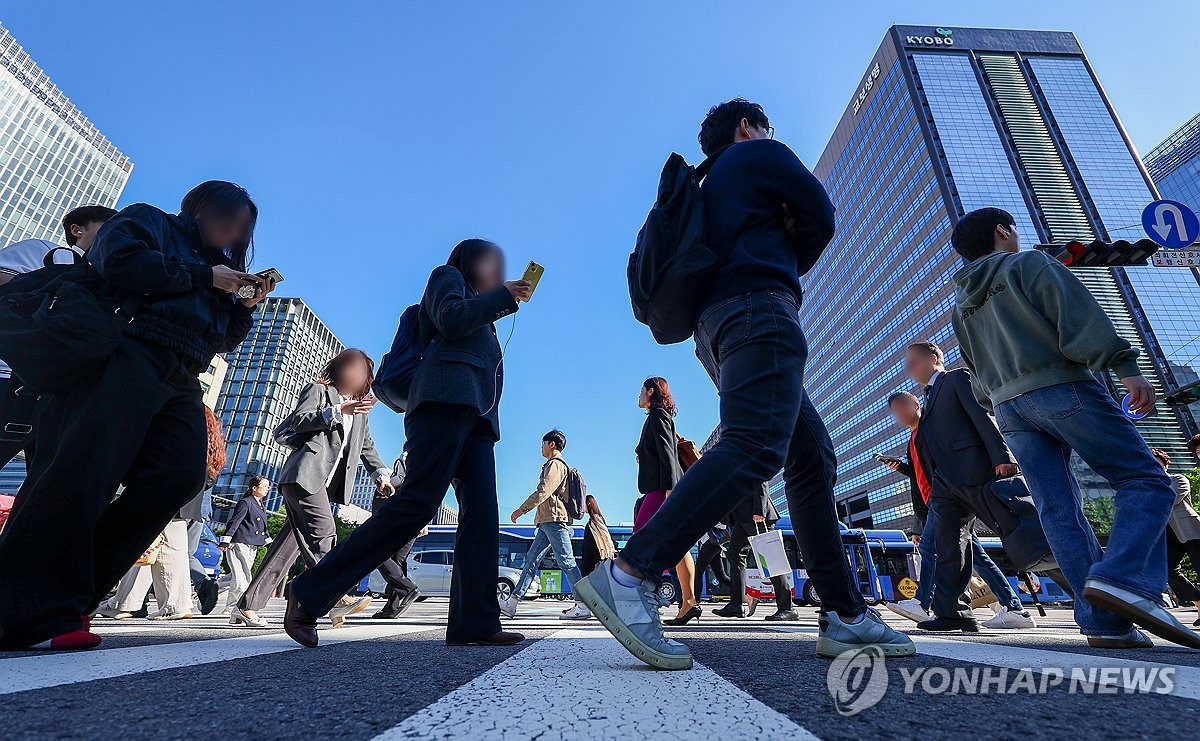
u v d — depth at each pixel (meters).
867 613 1.79
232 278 2.17
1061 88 79.19
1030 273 2.37
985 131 73.25
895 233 75.44
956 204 66.25
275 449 91.69
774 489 79.00
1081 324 2.17
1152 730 0.84
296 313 102.44
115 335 1.92
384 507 2.29
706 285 1.89
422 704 1.01
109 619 4.90
